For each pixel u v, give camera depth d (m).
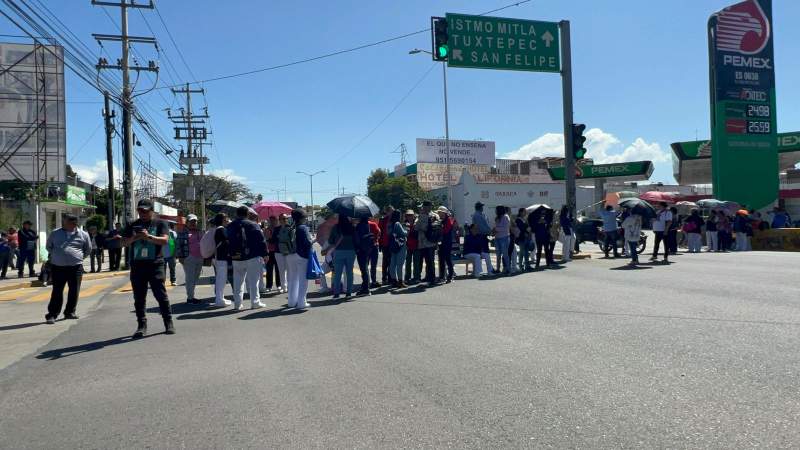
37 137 29.66
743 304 8.02
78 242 9.34
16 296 13.62
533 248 14.41
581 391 4.60
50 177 29.72
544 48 17.47
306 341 6.86
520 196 55.12
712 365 5.15
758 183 24.00
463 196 53.94
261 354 6.29
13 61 29.62
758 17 24.17
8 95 29.53
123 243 7.58
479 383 4.91
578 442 3.63
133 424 4.26
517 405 4.34
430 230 11.98
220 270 10.16
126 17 22.50
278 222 12.13
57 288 9.15
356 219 10.79
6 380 5.60
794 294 8.73
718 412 4.04
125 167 22.22
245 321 8.49
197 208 60.91
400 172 84.75
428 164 68.31
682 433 3.71
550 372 5.15
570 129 17.45
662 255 17.17
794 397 4.28
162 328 8.14
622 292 9.62
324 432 3.96
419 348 6.25
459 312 8.41
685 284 10.24
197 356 6.30
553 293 9.85
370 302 9.85
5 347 7.24
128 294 12.91
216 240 10.09
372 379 5.16
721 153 23.72
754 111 24.03
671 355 5.54
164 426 4.19
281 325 8.02
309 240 9.47
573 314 7.82
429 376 5.18
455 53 16.62
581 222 29.80
